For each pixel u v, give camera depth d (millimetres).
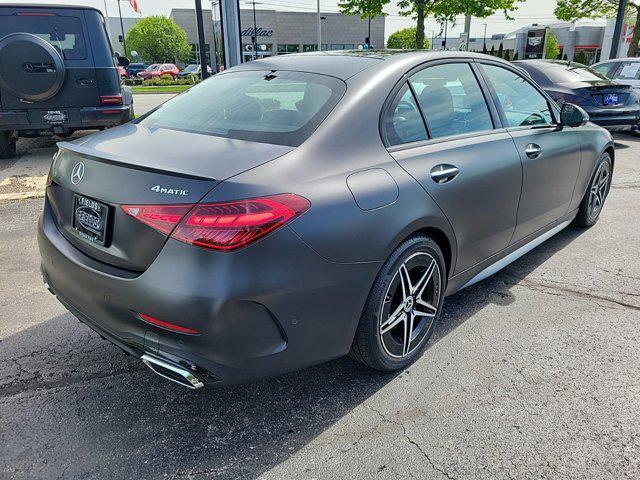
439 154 2660
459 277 2965
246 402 2451
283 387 2561
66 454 2109
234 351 1932
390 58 2732
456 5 16359
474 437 2203
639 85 10609
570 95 8664
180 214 1871
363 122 2369
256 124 2379
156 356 2021
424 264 2588
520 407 2395
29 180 6551
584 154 4137
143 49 68062
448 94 2898
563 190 3930
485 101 3160
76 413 2359
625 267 4027
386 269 2330
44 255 2484
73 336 3016
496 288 3666
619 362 2758
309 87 2523
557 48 52000
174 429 2266
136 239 1984
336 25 61000
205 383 2012
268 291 1908
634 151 9031
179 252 1865
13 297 3475
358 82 2490
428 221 2484
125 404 2428
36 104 7355
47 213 2605
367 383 2586
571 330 3086
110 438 2203
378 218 2227
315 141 2201
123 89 8523
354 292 2193
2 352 2834
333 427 2275
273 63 2969
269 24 58594
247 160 2049
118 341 2154
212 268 1840
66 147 2412
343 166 2209
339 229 2076
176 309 1870
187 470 2031
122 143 2381
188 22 68562
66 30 7359
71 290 2277
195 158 2092
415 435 2219
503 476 1991
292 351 2078
